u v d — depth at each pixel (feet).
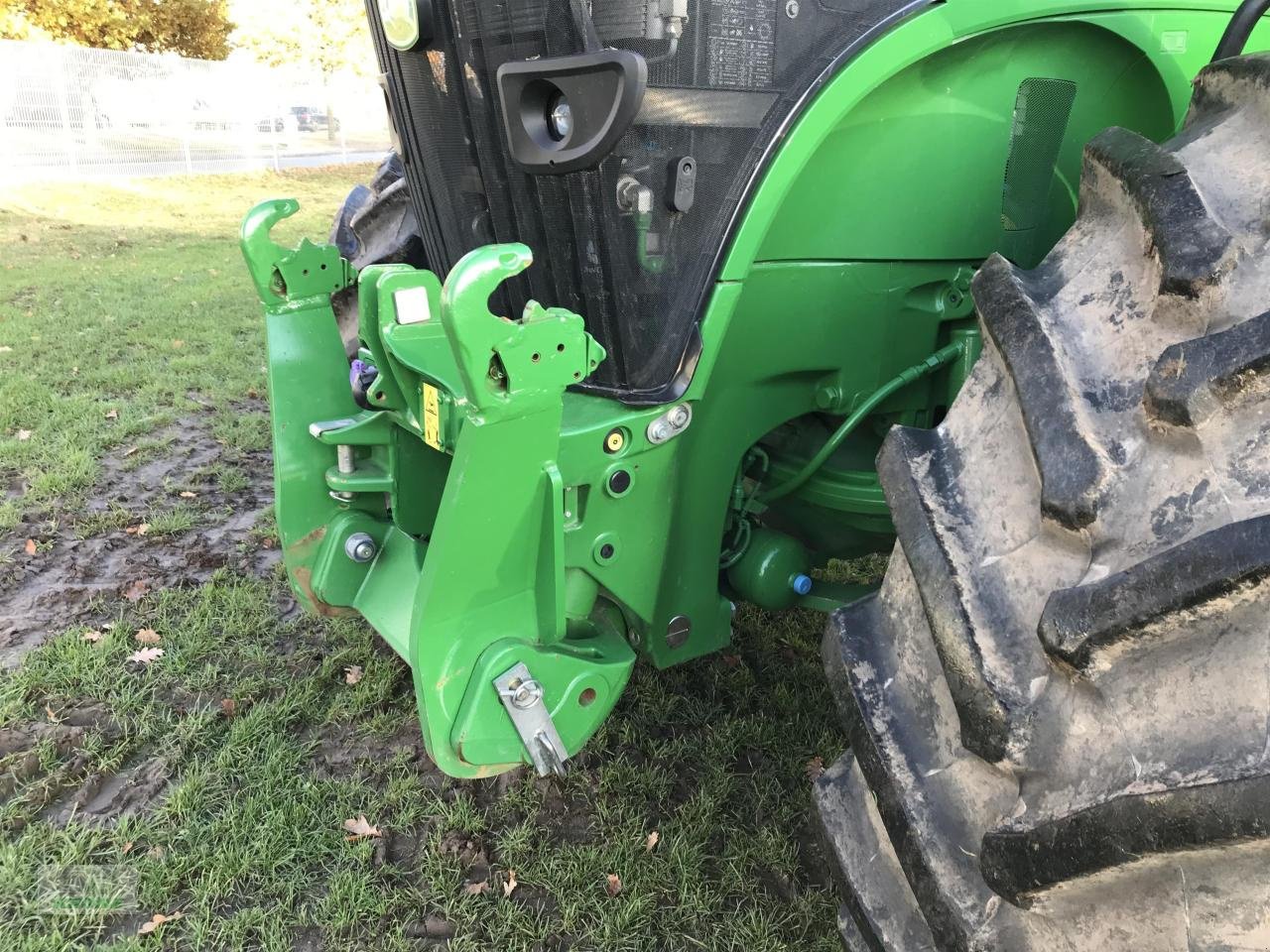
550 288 6.48
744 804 7.77
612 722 8.66
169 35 73.72
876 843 4.88
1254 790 3.20
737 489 7.16
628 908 6.70
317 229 41.16
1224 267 3.96
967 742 4.11
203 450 15.03
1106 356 4.29
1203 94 5.18
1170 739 3.53
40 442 14.82
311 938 6.58
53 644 9.55
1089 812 3.63
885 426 7.48
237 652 9.62
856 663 4.89
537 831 7.47
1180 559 3.49
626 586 6.41
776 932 6.63
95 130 58.44
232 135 69.92
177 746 8.28
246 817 7.45
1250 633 3.46
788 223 6.23
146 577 11.04
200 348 21.07
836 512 7.54
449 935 6.61
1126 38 6.59
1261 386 3.60
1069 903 3.87
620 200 5.72
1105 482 3.91
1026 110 6.67
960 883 4.19
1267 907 3.36
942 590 4.31
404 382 6.52
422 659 5.51
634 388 6.17
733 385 6.49
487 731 5.68
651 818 7.61
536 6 5.53
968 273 6.84
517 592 5.72
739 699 8.98
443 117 6.68
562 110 5.51
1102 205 4.88
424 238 7.79
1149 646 3.64
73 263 31.48
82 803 7.64
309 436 7.45
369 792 7.79
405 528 7.50
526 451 5.29
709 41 5.59
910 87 6.16
